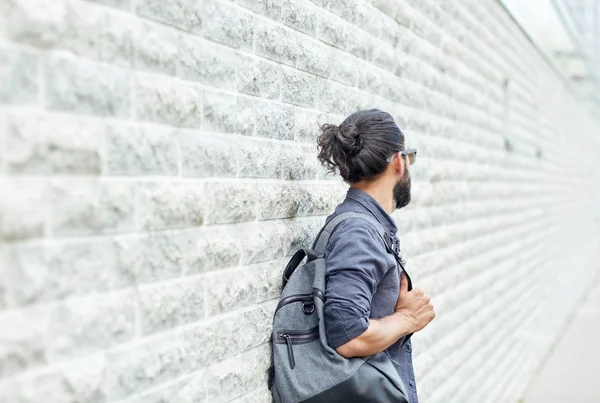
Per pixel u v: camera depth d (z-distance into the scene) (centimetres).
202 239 180
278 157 221
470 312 487
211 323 183
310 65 245
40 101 127
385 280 202
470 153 499
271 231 217
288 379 192
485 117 553
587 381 734
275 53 219
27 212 123
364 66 300
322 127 219
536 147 852
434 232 406
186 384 173
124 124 150
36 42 126
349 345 184
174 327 168
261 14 210
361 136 207
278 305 202
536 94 842
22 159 122
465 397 464
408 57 362
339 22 272
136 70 154
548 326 921
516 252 696
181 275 171
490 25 568
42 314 127
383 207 213
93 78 140
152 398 159
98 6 142
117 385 147
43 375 127
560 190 1117
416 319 204
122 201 149
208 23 182
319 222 253
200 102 178
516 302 687
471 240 498
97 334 141
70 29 134
